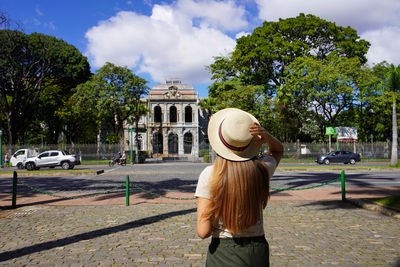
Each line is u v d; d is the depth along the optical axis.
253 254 1.61
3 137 44.72
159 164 31.83
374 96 34.09
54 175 18.55
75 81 43.97
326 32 34.44
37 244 4.89
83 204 8.64
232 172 1.59
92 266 3.90
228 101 34.78
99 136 54.44
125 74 38.81
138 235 5.36
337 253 4.29
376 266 3.79
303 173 17.94
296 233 5.35
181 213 7.28
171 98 56.34
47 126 49.78
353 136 33.72
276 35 35.59
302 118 37.12
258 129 1.62
